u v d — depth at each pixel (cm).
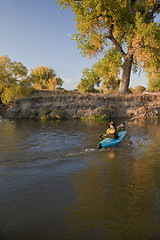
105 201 327
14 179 422
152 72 2081
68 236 241
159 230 252
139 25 1866
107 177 433
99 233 246
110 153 631
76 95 2195
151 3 2058
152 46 1805
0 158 575
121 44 2408
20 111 2048
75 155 609
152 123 1423
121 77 2345
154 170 475
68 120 1702
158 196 344
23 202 325
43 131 1083
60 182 407
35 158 577
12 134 983
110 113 1923
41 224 266
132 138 867
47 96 2211
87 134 986
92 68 2661
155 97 2134
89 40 2053
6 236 241
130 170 477
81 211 297
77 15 2012
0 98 2542
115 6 1884
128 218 278
